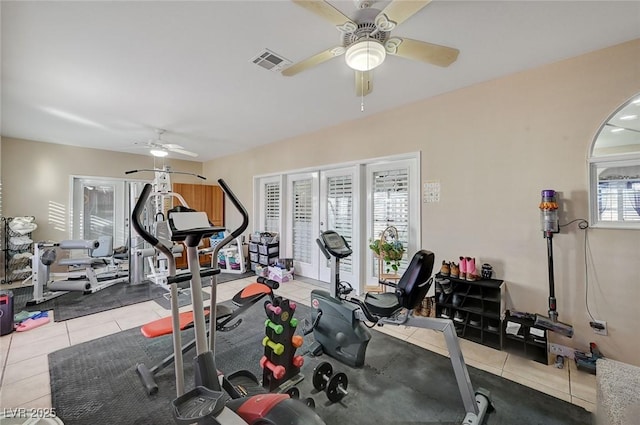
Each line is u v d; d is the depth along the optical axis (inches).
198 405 46.4
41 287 139.4
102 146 204.2
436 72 98.0
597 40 79.1
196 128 164.1
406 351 92.7
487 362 85.4
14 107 127.0
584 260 86.1
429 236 120.4
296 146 182.4
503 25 72.6
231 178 240.2
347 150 152.6
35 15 67.6
